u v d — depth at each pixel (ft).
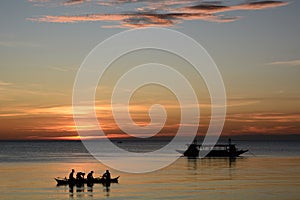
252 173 270.46
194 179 235.81
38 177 246.88
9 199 170.19
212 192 185.47
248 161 407.03
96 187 202.69
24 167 329.72
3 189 195.11
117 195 179.01
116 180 220.02
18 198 172.35
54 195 179.63
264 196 175.52
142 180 231.50
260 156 520.01
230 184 212.02
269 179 233.55
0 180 229.86
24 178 240.32
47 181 225.35
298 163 373.40
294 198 171.63
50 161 413.18
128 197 173.99
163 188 198.18
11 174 265.34
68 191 189.88
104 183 215.92
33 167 329.93
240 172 278.67
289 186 204.13
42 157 497.46
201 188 197.57
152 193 183.32
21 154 591.78
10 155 555.69
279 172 277.23
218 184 212.02
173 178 241.96
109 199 169.99
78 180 213.46
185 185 208.64
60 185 208.54
